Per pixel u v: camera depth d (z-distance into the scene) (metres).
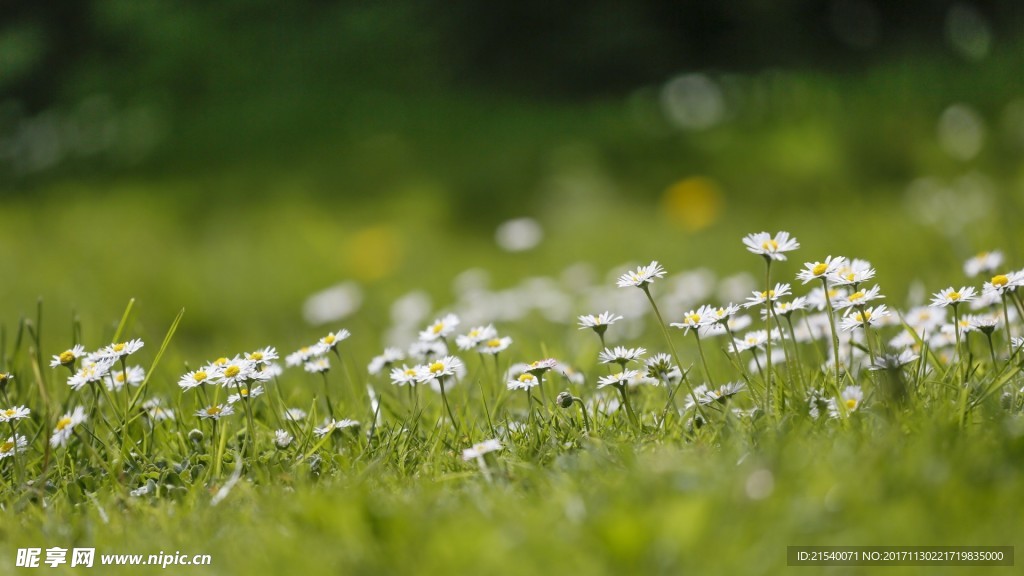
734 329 3.57
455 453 2.94
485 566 1.87
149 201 14.02
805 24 19.48
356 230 11.76
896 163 11.59
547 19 18.89
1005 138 11.15
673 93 16.48
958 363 3.02
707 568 1.80
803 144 12.51
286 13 19.23
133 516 2.65
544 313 6.39
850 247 8.16
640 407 3.37
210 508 2.60
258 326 8.72
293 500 2.51
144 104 17.94
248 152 16.19
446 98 18.05
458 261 10.40
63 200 14.71
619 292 6.59
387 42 18.91
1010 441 2.28
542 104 18.09
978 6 18.94
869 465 2.17
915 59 16.34
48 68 18.97
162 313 9.14
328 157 15.30
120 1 18.97
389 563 1.97
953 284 5.27
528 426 3.08
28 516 2.75
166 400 3.72
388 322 7.90
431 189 13.12
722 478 2.18
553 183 12.67
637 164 13.59
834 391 2.80
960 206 8.56
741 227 10.17
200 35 18.72
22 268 10.56
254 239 11.55
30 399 3.61
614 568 1.82
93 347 4.68
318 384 4.63
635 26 18.78
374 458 2.98
